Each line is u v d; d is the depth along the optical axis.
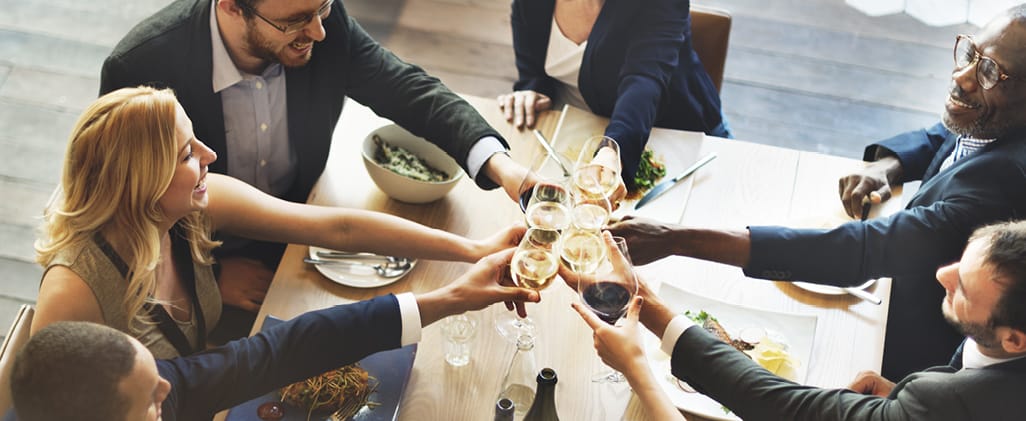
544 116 2.32
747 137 3.48
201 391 1.51
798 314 1.81
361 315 1.62
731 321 1.81
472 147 2.02
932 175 2.11
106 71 1.93
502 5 3.99
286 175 2.21
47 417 1.16
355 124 2.23
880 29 3.96
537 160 2.17
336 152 2.15
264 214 1.82
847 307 1.87
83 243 1.52
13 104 3.39
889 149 2.20
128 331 1.60
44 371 1.14
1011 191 1.82
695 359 1.59
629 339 1.53
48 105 3.41
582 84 2.47
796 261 1.85
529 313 1.81
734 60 3.79
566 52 2.52
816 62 3.80
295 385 1.60
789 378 1.71
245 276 2.13
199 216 1.73
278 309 1.78
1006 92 1.80
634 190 2.10
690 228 1.88
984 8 4.05
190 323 1.77
